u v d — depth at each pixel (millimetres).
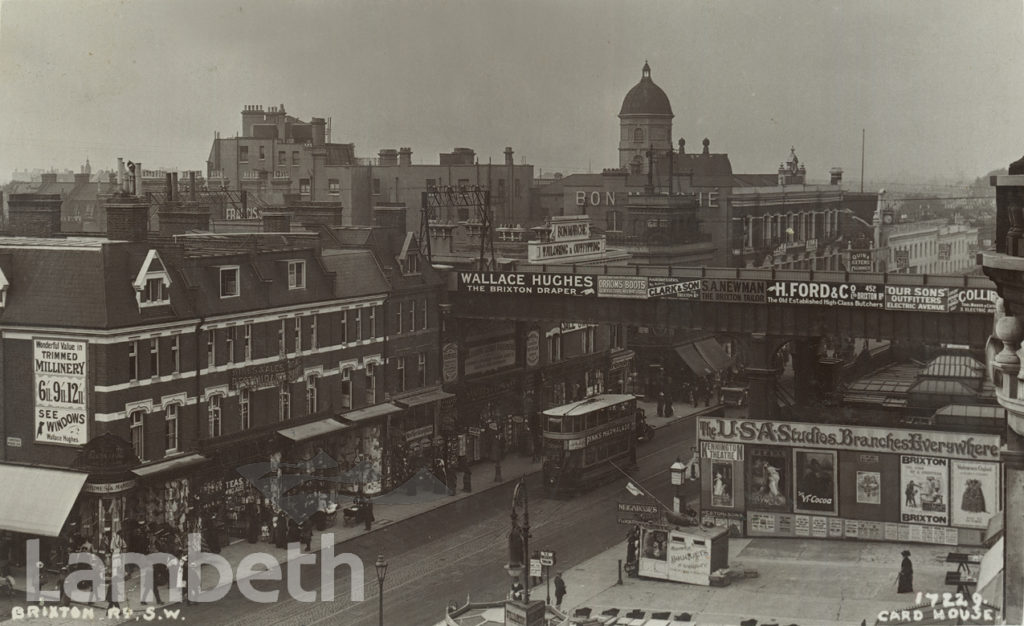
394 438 71062
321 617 49750
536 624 41125
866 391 72000
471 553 59531
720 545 54438
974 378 68062
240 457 59812
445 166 114688
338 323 67750
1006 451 25031
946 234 138250
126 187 64438
